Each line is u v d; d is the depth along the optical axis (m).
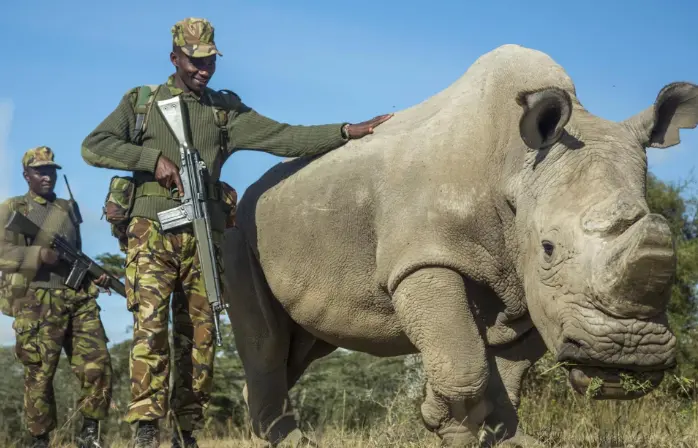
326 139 6.84
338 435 7.41
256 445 7.34
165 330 6.16
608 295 4.86
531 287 5.50
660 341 4.86
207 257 6.27
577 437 7.00
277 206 7.11
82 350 7.96
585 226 5.09
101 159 6.43
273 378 7.57
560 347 5.16
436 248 6.08
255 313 7.52
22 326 7.88
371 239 6.62
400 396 9.95
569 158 5.50
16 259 7.85
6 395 11.06
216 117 6.66
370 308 6.77
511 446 6.25
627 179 5.35
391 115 6.95
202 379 6.31
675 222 13.28
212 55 6.54
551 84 6.06
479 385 5.95
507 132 6.02
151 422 6.08
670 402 8.46
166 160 6.36
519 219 5.70
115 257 12.56
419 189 6.24
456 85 6.66
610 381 5.05
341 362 13.06
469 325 6.03
